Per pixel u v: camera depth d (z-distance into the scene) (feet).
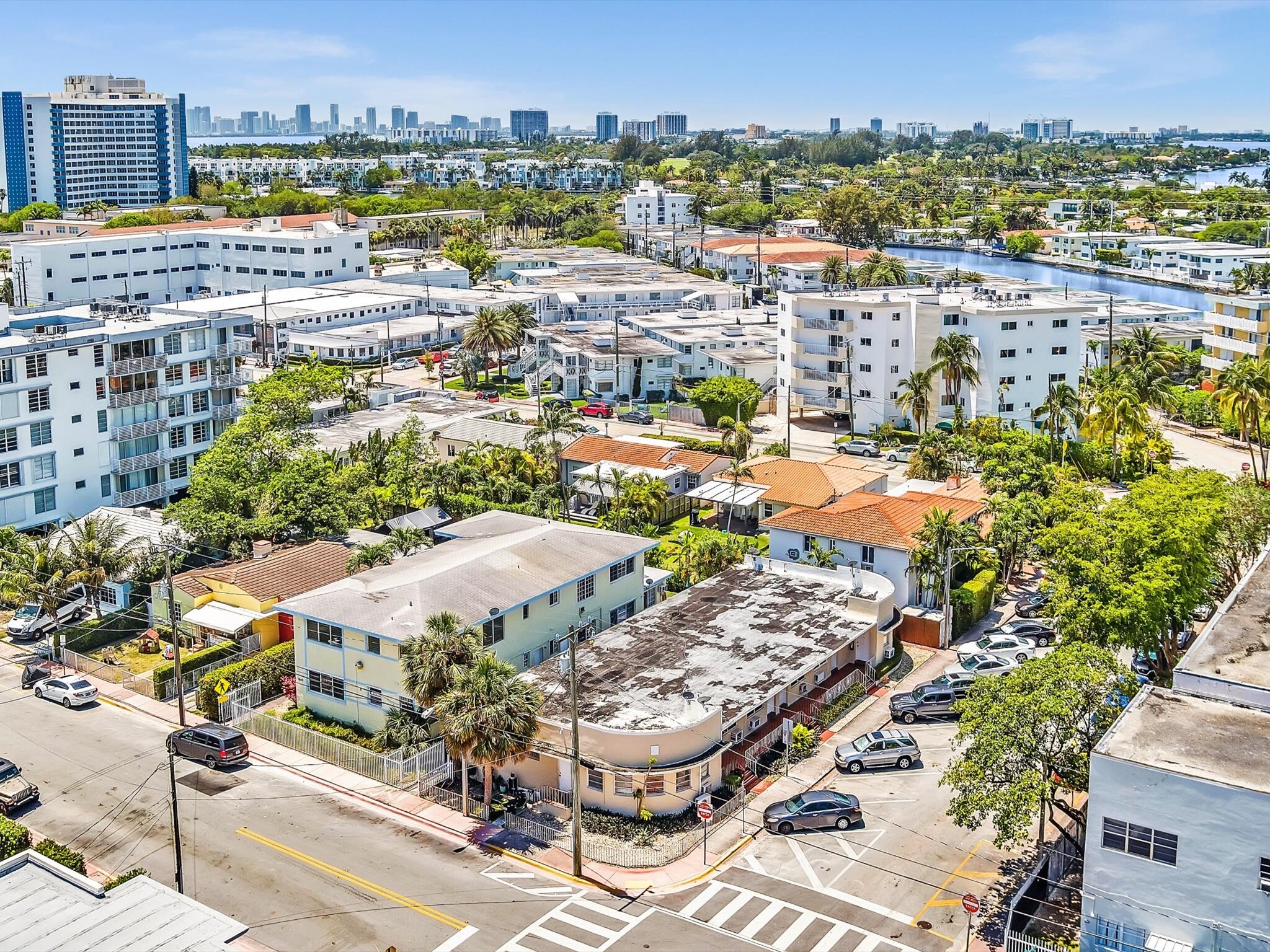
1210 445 483.10
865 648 256.32
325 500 311.27
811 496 332.80
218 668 249.14
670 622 249.34
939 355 451.12
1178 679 161.99
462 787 204.85
